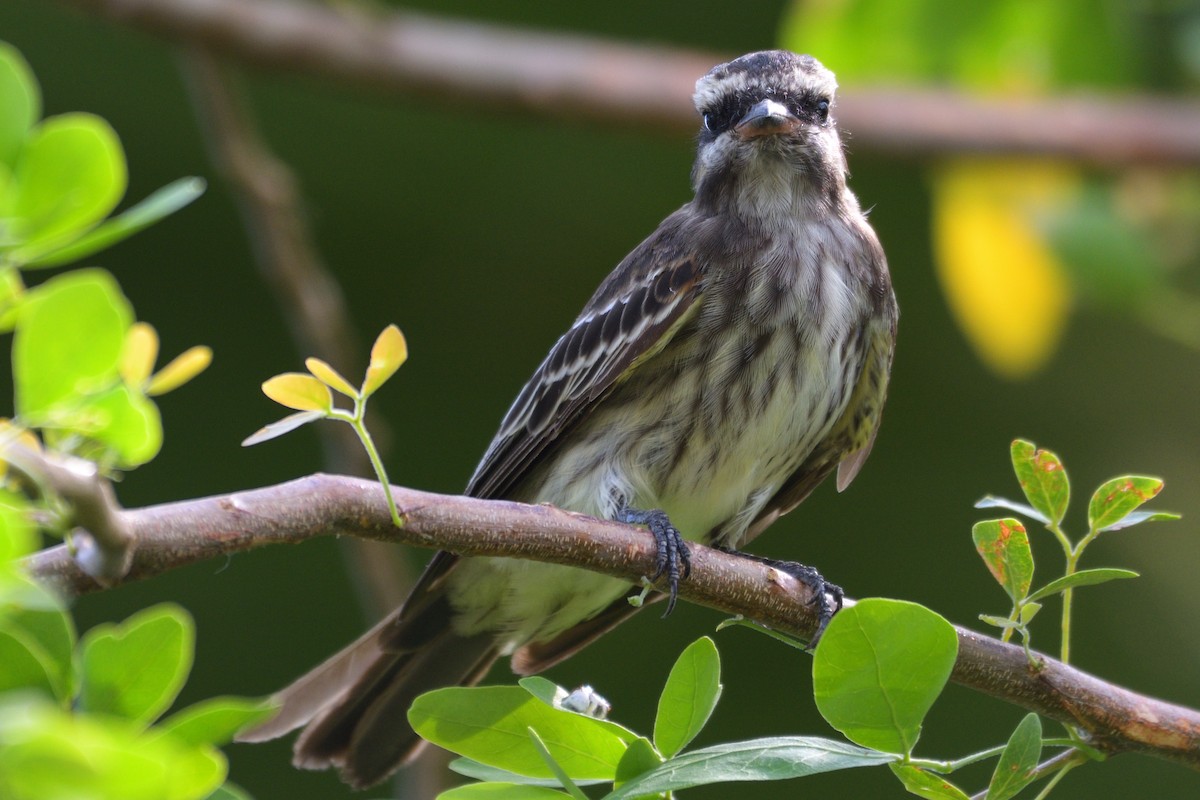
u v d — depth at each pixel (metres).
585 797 5.09
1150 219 11.82
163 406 13.02
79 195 4.09
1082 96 12.16
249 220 10.44
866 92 11.50
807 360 9.03
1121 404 13.68
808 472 9.88
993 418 13.77
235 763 12.68
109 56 13.08
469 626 9.02
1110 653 13.23
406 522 5.76
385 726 8.55
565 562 6.36
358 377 10.39
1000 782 5.44
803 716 12.91
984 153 11.42
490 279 13.62
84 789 2.94
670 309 8.96
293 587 12.91
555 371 9.24
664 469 8.99
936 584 13.33
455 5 13.70
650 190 13.50
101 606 12.63
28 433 4.37
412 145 13.45
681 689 5.43
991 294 11.91
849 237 9.48
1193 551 13.34
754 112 9.38
